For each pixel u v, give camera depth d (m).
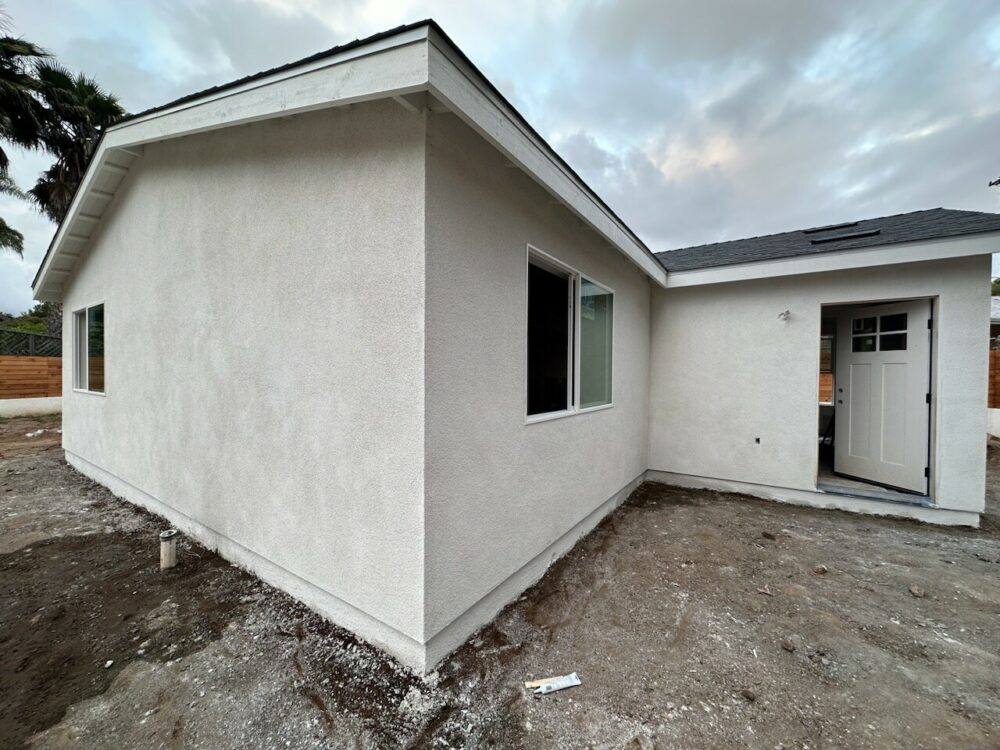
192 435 3.57
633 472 5.48
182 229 3.56
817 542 3.97
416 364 2.06
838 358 5.64
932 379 4.58
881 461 5.07
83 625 2.58
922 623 2.66
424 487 2.05
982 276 4.25
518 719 1.87
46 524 4.21
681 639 2.48
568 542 3.74
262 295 2.85
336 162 2.38
